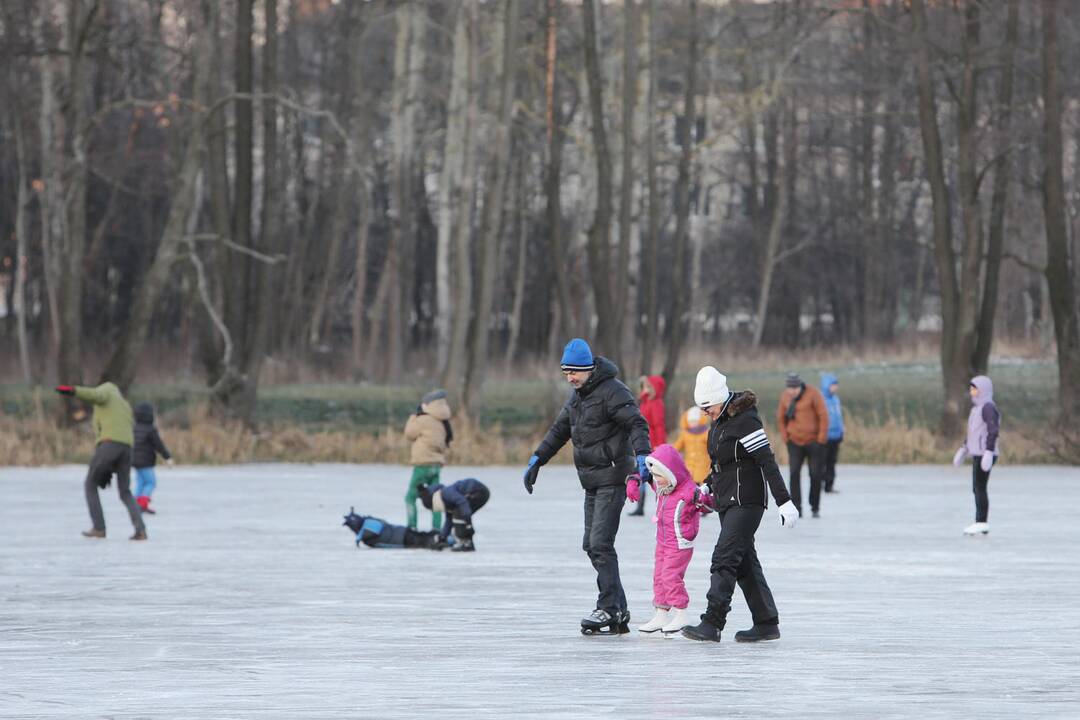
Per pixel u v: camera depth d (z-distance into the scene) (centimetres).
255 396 7644
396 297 10962
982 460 3884
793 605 2589
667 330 15600
